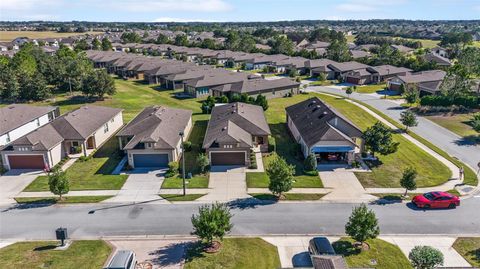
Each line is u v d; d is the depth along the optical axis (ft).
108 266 84.84
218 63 474.49
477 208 118.73
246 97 252.83
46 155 152.76
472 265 89.92
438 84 279.69
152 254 95.76
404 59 404.98
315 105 191.83
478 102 234.99
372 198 125.49
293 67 395.75
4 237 104.99
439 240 100.83
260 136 174.40
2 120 188.44
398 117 225.76
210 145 153.38
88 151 175.22
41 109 216.74
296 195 127.85
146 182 139.85
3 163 153.89
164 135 158.81
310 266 90.38
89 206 122.11
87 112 194.49
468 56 287.28
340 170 148.25
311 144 151.33
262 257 94.22
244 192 131.03
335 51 465.47
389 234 103.86
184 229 107.76
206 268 89.76
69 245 100.17
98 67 450.71
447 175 142.61
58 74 315.37
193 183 138.41
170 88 334.44
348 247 97.30
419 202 118.21
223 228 94.84
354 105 258.37
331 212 116.37
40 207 121.80
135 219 113.60
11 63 339.77
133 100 285.43
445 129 201.26
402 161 156.87
